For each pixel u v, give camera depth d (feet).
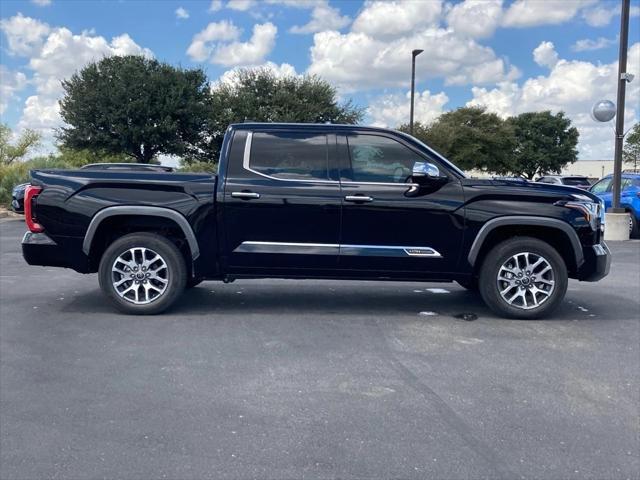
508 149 179.63
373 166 20.90
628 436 12.48
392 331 19.77
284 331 19.66
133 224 21.21
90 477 10.77
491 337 19.20
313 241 20.65
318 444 12.00
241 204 20.49
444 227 20.56
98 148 121.70
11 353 17.29
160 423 12.88
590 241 20.85
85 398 14.16
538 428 12.78
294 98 140.77
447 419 13.16
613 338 19.21
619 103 48.67
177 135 125.70
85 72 121.29
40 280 28.32
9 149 108.47
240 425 12.80
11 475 10.81
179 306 22.99
